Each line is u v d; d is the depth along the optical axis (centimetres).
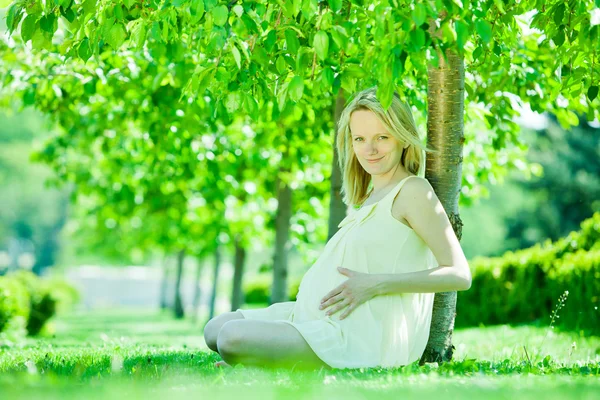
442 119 470
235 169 1070
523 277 1173
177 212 1443
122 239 2316
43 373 364
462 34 338
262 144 980
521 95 642
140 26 411
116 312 3500
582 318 938
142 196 1369
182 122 791
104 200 1633
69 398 254
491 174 945
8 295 1035
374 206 384
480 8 404
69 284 2562
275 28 405
